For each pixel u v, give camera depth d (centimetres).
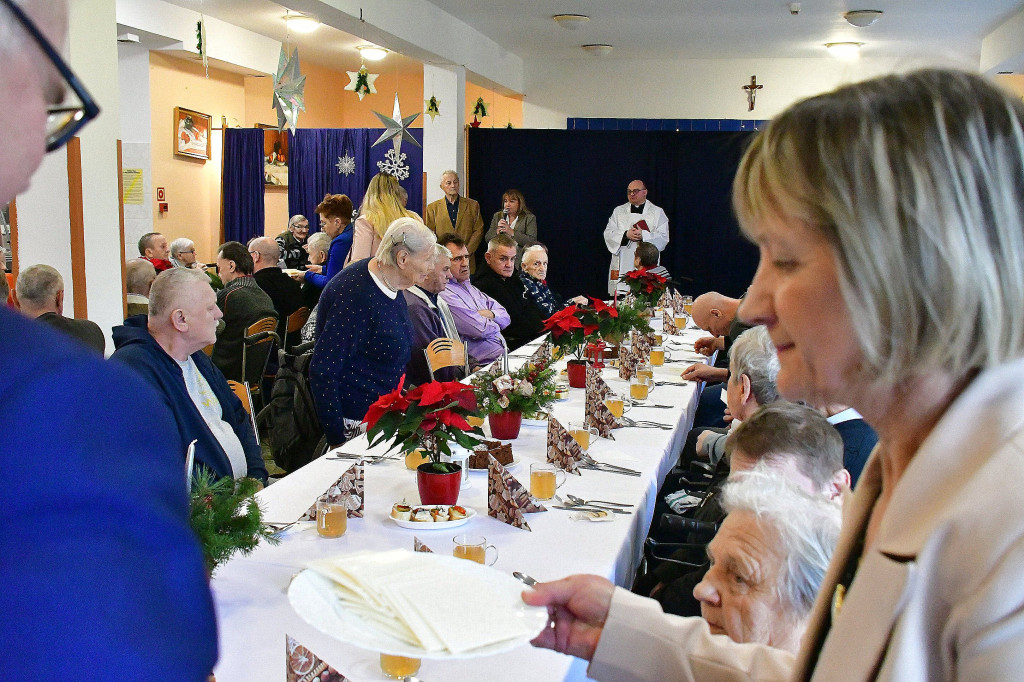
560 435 260
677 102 1148
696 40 989
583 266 980
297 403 360
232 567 179
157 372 263
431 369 396
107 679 36
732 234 956
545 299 627
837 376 59
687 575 222
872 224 54
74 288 443
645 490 243
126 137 906
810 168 57
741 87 1131
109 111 456
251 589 168
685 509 290
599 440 298
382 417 214
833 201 55
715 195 955
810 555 133
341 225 726
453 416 214
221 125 1032
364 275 351
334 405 346
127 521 39
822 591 73
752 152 63
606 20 888
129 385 43
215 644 43
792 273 60
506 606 100
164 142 938
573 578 99
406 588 100
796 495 140
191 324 270
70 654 36
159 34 843
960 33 922
